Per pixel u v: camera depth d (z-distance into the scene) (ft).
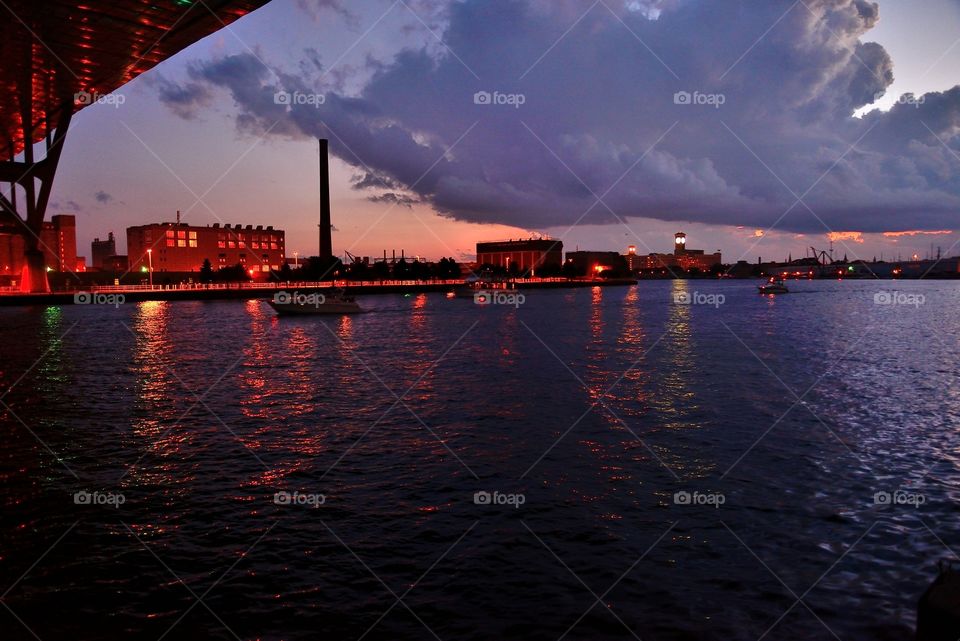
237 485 45.50
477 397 80.18
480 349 138.00
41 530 37.40
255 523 38.45
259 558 33.65
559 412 70.54
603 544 35.35
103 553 34.27
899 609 28.48
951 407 71.82
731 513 39.81
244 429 62.90
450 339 161.79
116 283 484.74
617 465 50.16
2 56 183.62
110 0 144.15
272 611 28.45
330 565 32.89
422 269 616.80
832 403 74.74
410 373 102.12
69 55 183.73
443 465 50.29
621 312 282.36
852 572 31.91
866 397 78.48
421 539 36.11
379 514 39.91
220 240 597.52
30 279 344.08
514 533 36.86
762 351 130.82
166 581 31.22
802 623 27.37
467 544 35.40
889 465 49.67
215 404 76.23
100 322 222.89
